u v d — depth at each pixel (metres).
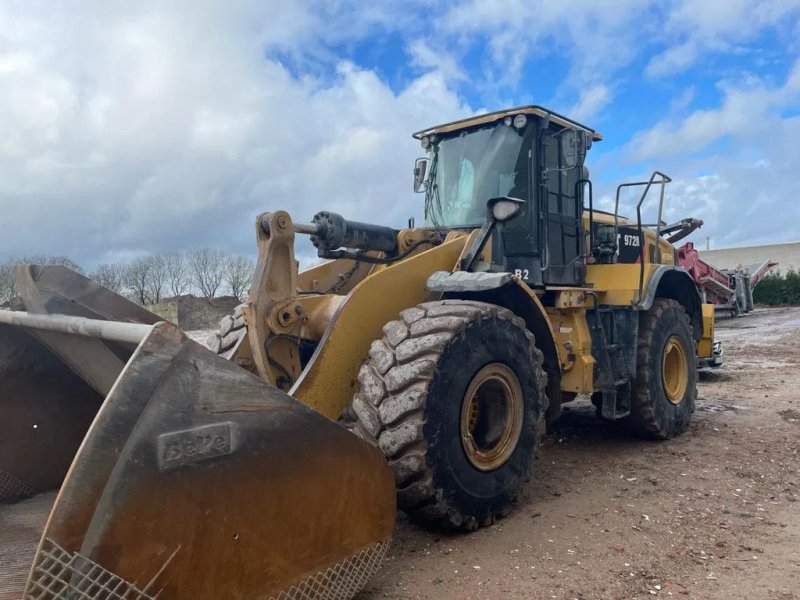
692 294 6.45
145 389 2.07
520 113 4.92
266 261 3.60
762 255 49.84
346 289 4.76
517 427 3.83
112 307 3.15
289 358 3.72
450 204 5.27
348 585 2.68
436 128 5.38
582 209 5.50
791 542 3.54
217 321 32.72
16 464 3.36
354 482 2.68
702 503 4.13
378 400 3.32
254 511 2.32
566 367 4.90
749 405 7.25
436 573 3.11
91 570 1.94
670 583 3.04
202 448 2.18
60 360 3.46
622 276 5.55
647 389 5.51
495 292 4.19
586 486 4.48
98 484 1.95
